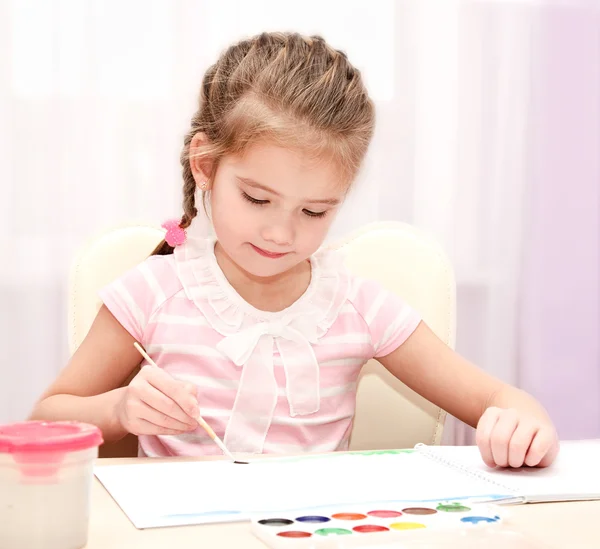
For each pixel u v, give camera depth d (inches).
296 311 49.6
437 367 48.8
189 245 51.0
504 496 28.0
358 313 50.9
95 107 75.6
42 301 75.6
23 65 74.3
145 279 48.9
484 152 84.0
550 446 33.5
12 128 74.4
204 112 46.6
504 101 84.0
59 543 21.6
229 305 48.8
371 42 80.4
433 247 56.9
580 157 85.7
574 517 26.7
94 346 47.4
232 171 41.8
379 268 56.0
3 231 74.7
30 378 75.7
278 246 41.6
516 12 83.7
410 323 50.4
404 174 82.2
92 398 41.9
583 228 86.2
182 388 36.0
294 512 25.5
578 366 87.0
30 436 21.6
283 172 40.0
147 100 76.3
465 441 79.4
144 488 28.2
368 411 55.0
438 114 82.4
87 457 22.1
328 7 79.1
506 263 85.3
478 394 46.1
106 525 24.5
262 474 30.4
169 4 76.0
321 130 40.4
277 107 40.8
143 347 48.6
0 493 21.2
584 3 84.6
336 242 57.2
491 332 85.6
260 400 47.1
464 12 82.2
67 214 75.8
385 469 31.6
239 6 77.1
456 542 23.0
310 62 42.7
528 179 85.3
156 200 77.0
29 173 74.9
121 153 76.3
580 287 86.6
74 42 75.0
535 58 84.4
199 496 27.2
